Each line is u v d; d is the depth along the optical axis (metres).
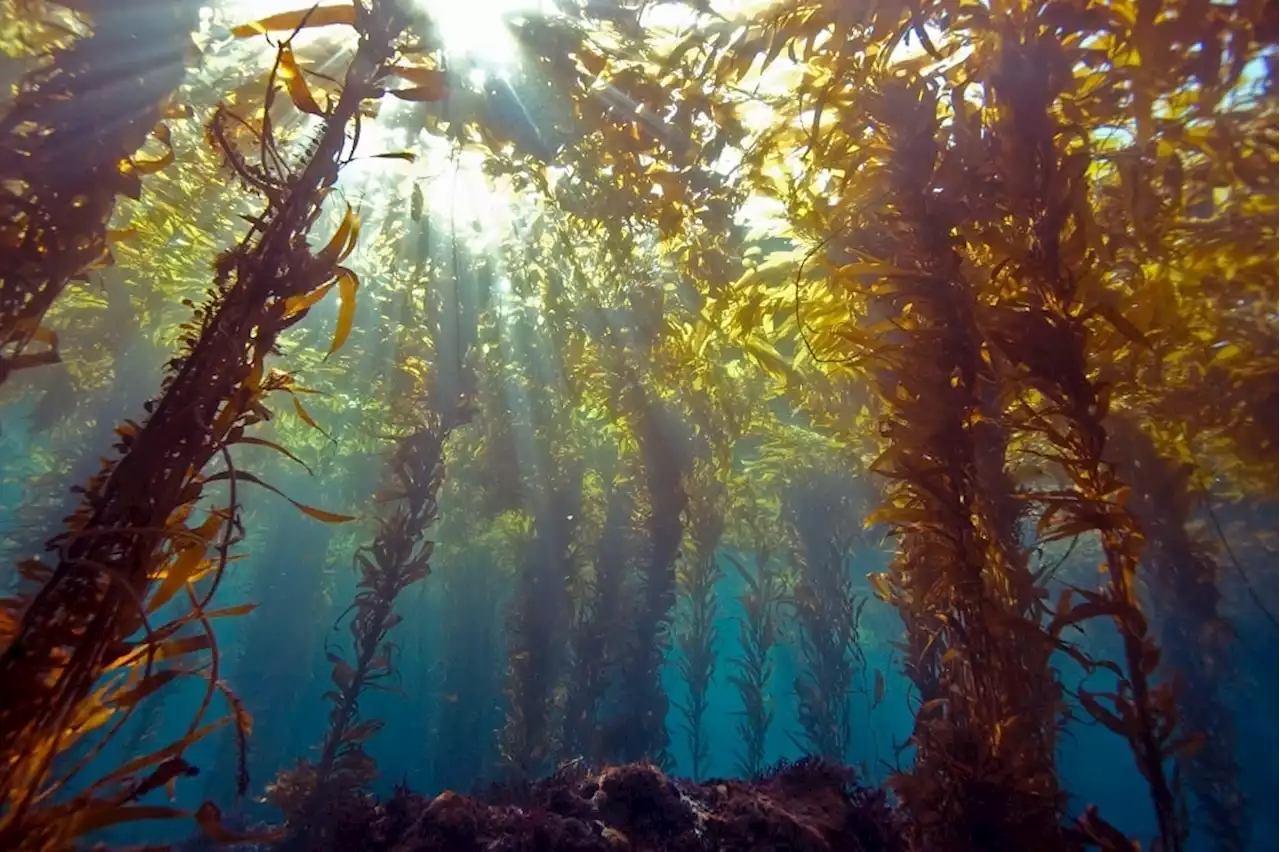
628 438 9.55
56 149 1.98
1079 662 2.27
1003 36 2.58
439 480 6.17
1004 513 2.80
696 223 4.35
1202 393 4.50
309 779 5.45
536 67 3.54
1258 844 11.71
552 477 10.24
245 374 1.60
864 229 3.04
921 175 2.72
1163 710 2.21
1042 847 2.07
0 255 1.85
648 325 6.30
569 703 9.01
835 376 4.41
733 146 3.84
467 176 4.96
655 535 8.62
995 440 2.87
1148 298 2.87
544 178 4.31
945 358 2.52
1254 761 12.03
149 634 1.43
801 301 3.96
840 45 2.91
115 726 1.49
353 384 10.20
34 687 1.36
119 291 7.26
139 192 2.11
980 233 2.57
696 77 3.63
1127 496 2.28
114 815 1.43
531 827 3.50
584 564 11.12
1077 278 2.48
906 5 2.70
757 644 10.26
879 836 3.84
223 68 3.52
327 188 1.82
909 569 2.92
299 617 13.40
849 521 10.11
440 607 17.05
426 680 17.86
